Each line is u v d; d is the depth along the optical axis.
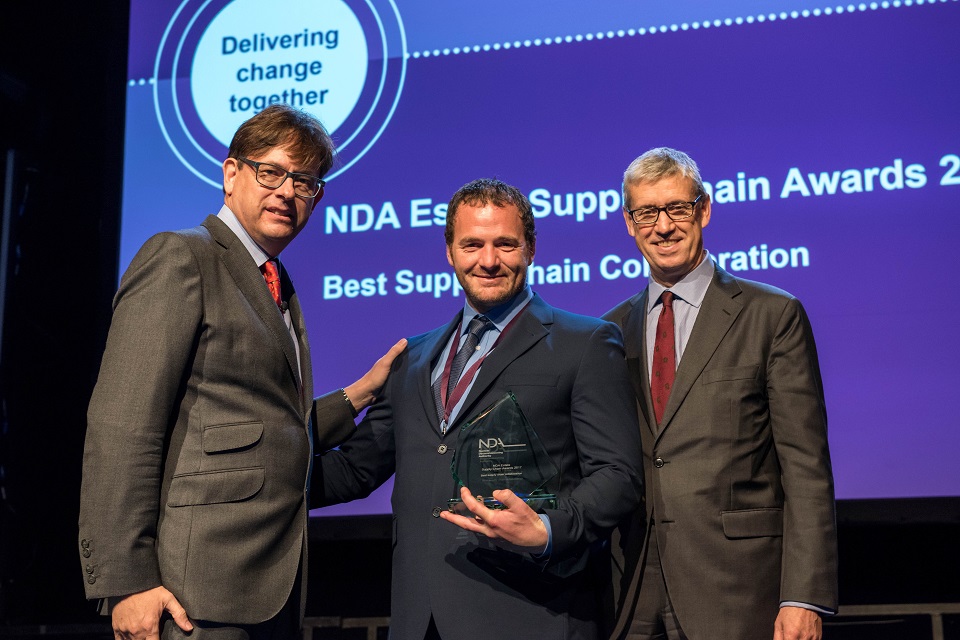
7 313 3.51
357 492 2.10
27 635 3.03
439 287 3.11
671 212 2.11
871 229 2.88
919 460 2.74
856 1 3.02
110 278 3.33
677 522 1.94
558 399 1.88
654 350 2.13
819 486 1.92
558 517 1.72
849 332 2.84
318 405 2.10
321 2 3.40
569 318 2.00
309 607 3.26
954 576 2.96
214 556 1.65
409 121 3.24
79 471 3.50
